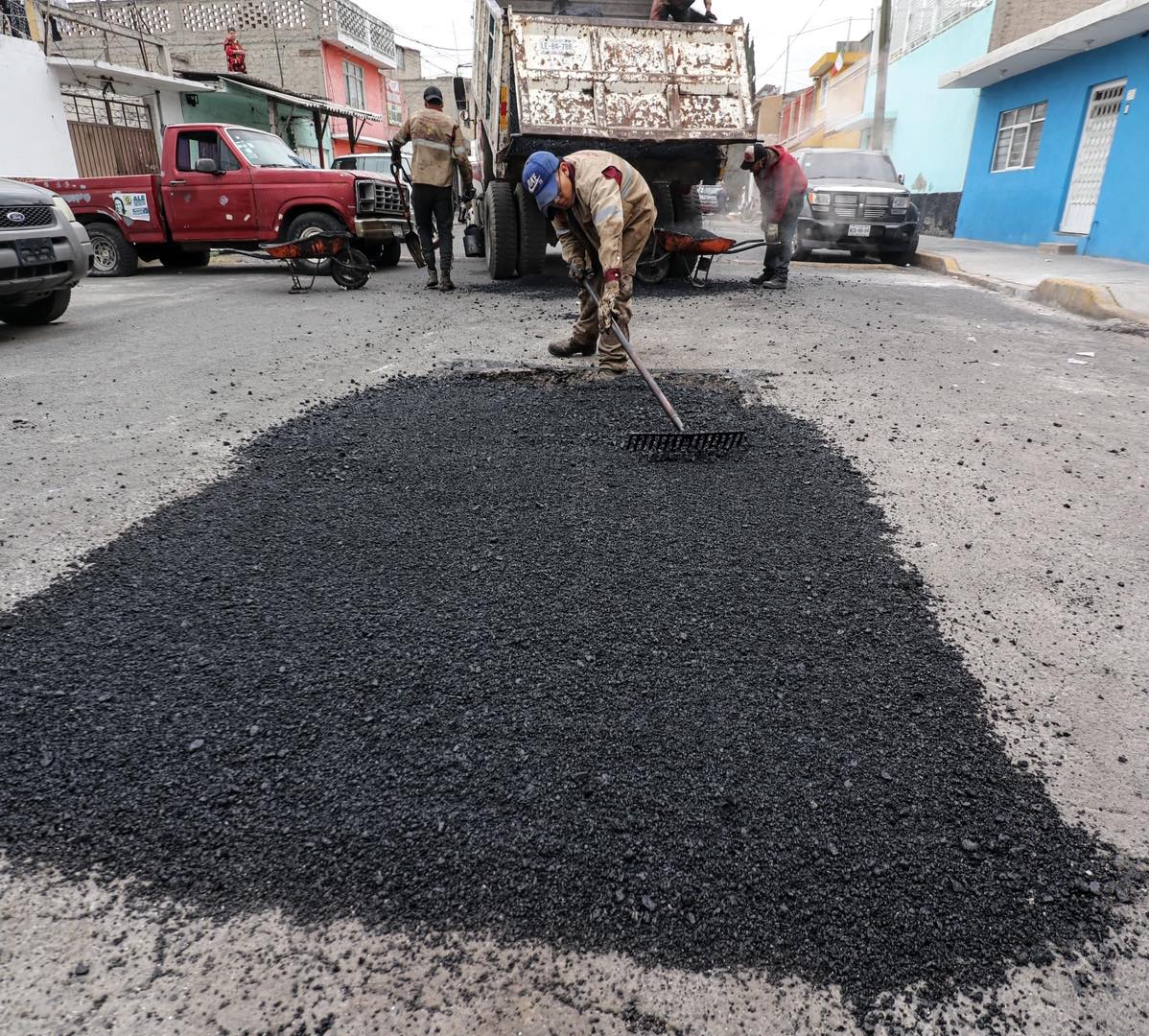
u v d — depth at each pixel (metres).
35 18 15.49
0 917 1.50
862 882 1.60
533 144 7.81
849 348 6.00
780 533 3.04
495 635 2.36
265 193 10.73
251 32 25.81
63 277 6.61
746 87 7.75
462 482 3.44
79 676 2.17
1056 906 1.56
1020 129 16.70
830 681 2.20
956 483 3.54
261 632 2.37
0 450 3.84
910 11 23.28
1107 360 5.89
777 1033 1.33
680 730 1.99
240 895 1.56
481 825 1.71
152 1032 1.31
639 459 3.70
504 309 7.64
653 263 8.72
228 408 4.48
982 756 1.95
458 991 1.39
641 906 1.54
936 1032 1.33
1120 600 2.65
